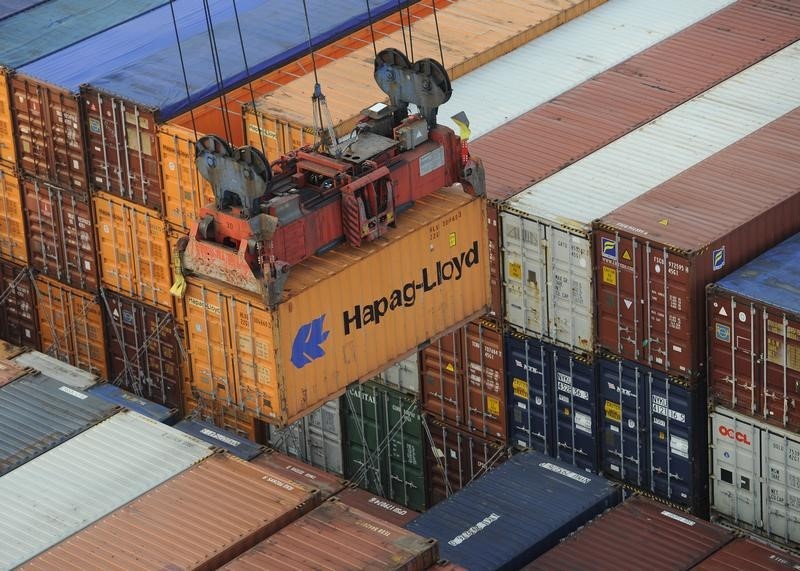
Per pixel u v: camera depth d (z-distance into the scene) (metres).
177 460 93.00
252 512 88.50
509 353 105.88
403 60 95.25
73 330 119.94
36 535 87.69
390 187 92.94
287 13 122.69
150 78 113.81
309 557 85.38
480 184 97.00
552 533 94.38
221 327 92.00
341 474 115.12
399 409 111.12
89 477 91.94
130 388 118.56
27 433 95.75
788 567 91.62
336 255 92.31
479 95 116.75
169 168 109.69
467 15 124.62
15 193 118.56
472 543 93.69
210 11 124.38
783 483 98.06
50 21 124.62
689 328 98.00
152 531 87.44
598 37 123.19
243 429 114.19
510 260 103.81
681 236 98.44
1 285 122.75
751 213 100.62
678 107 113.81
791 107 112.88
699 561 92.31
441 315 97.38
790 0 126.19
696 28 123.31
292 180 92.44
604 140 110.38
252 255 88.62
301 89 114.88
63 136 114.19
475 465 110.19
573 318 102.56
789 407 96.06
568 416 105.25
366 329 93.62
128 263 114.69
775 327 95.00
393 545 86.06
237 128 113.38
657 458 102.50
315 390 92.44
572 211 102.00
